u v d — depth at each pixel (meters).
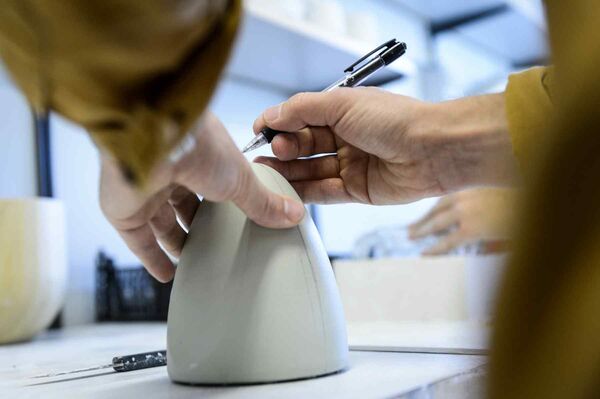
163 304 1.27
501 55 2.50
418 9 2.07
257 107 1.66
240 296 0.42
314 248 0.45
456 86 2.02
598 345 0.13
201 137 0.33
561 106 0.14
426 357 0.51
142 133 0.24
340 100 0.59
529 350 0.13
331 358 0.43
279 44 1.33
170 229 0.49
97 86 0.22
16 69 0.22
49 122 1.31
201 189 0.37
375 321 1.00
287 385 0.40
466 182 0.60
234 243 0.43
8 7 0.19
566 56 0.15
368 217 1.93
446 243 1.27
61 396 0.42
